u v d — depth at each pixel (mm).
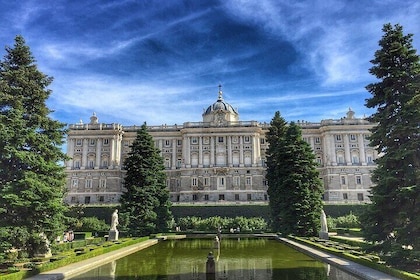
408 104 22828
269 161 64875
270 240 49281
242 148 107875
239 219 69312
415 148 22875
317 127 112250
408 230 21750
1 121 25156
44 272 21891
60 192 27672
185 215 79312
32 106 29281
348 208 77188
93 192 106688
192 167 107625
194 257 30766
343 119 108750
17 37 30141
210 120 119875
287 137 55000
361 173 104000
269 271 23000
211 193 103875
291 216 49719
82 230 59844
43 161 26844
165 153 112688
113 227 46375
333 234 55125
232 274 22000
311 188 50906
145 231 55125
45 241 26266
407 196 21875
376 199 23141
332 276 21031
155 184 59031
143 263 27422
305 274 21781
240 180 104688
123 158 113125
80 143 111500
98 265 26594
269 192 63219
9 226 23562
